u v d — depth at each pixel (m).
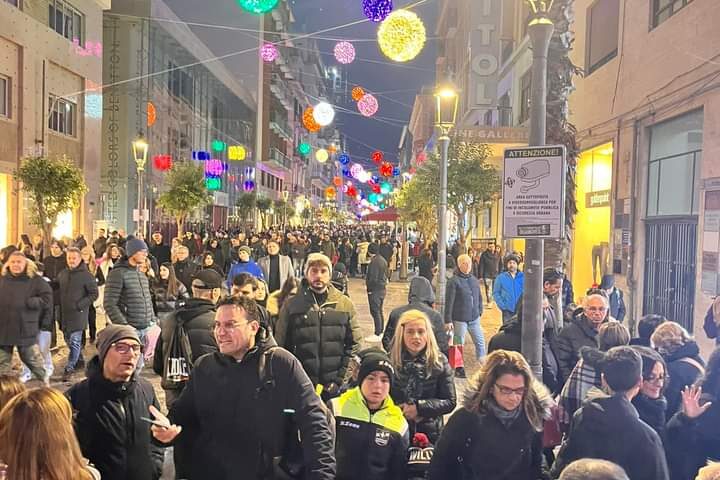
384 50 11.16
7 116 20.55
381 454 3.88
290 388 3.46
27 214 20.89
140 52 32.75
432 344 4.85
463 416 3.71
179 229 30.91
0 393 3.42
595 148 16.05
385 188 50.12
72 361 9.56
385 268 14.20
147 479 3.79
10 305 8.05
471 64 29.28
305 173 90.06
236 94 53.00
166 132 37.09
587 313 6.00
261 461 3.41
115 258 15.54
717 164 10.28
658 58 12.45
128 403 3.74
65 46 23.81
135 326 7.87
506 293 10.19
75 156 25.02
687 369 4.82
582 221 17.31
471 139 20.06
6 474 2.58
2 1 19.73
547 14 5.91
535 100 5.95
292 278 7.18
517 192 5.45
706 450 4.23
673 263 12.11
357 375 4.24
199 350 5.20
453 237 39.41
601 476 2.40
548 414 3.79
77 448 2.71
